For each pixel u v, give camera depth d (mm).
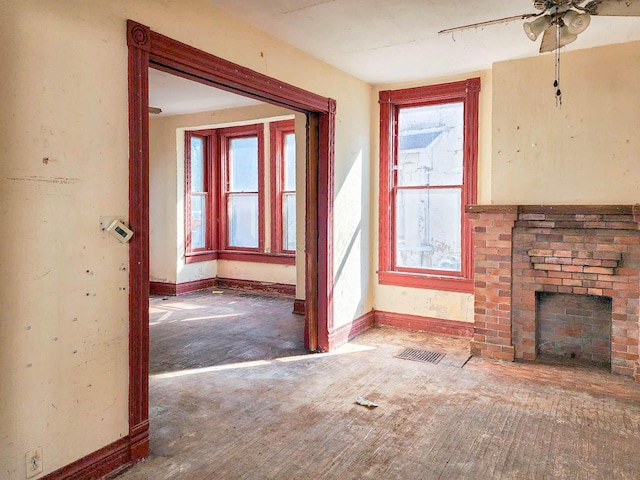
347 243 4461
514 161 3916
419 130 4773
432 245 4770
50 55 2000
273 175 6688
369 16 3062
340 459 2432
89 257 2189
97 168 2203
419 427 2768
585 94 3652
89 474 2219
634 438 2621
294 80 3619
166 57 2537
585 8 2314
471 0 2838
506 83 3930
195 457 2457
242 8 2916
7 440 1910
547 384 3400
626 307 3523
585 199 3682
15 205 1906
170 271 6730
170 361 3918
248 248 7117
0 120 1840
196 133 6895
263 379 3523
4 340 1890
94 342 2229
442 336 4625
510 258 3865
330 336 4195
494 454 2469
